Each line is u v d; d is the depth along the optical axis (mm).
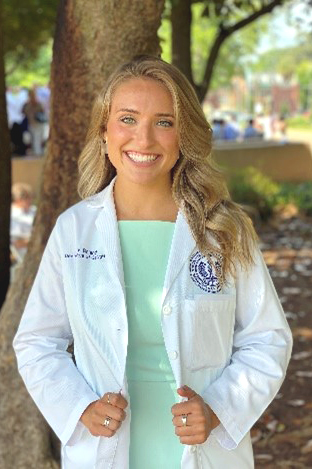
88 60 3080
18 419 3316
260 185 12773
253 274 2266
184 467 2164
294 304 7652
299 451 4441
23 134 15312
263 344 2268
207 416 2100
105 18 3021
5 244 3963
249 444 2318
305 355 6000
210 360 2225
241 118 30844
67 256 2275
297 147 15641
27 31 9281
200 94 6715
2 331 3357
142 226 2260
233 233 2236
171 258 2213
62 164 3246
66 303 2281
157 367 2209
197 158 2268
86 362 2258
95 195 2371
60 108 3191
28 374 2311
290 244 10711
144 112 2191
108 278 2215
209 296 2199
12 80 25500
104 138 2373
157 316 2205
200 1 7059
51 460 3320
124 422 2170
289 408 5000
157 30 3125
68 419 2219
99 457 2188
